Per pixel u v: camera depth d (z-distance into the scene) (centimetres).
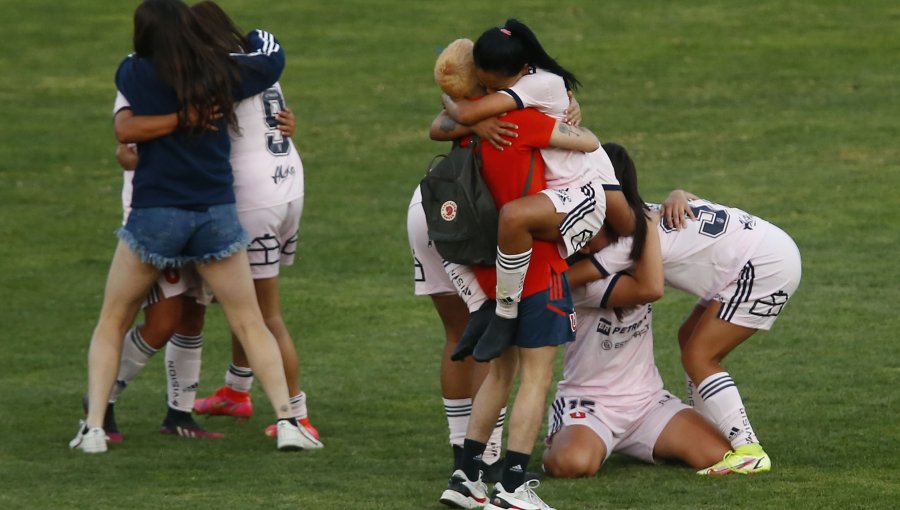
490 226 2009
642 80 7069
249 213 2538
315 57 7744
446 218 2025
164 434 2622
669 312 3694
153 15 2336
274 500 2047
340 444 2517
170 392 2620
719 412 2292
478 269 2091
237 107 2514
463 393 2345
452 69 2055
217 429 2692
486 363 2339
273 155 2564
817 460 2316
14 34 8262
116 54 7906
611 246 2261
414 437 2583
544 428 2722
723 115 6372
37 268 4306
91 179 5562
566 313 2033
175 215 2362
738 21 8219
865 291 3784
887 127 6025
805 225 4612
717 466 2256
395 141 6162
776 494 2080
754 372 3025
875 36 7762
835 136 5916
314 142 6147
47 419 2722
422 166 5747
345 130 6359
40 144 6122
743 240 2308
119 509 1983
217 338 3572
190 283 2516
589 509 2000
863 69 7106
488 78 2022
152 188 2364
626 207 2216
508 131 2005
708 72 7188
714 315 2322
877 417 2627
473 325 2102
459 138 2116
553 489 2156
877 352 3180
